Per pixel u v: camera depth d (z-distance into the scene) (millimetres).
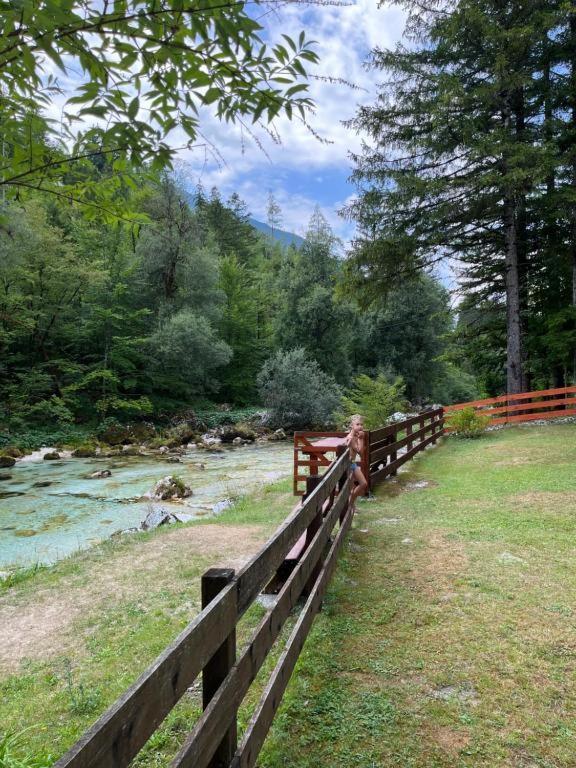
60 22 1203
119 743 926
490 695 2443
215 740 1404
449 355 17672
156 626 3477
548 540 4531
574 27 13117
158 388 25688
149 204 23188
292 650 2400
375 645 2932
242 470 13148
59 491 10805
